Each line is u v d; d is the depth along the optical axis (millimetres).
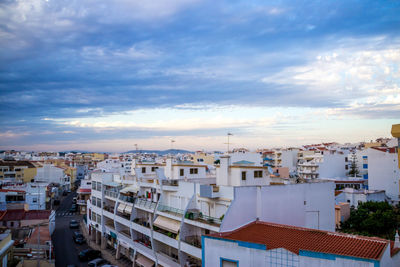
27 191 89312
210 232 38969
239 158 105938
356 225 69000
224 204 38406
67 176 153500
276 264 27547
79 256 58531
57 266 54812
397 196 92250
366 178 115250
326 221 43812
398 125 31062
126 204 57438
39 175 138250
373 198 83688
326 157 124312
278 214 39250
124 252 59938
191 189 43938
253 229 34656
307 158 140875
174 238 43469
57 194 130000
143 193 55250
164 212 46469
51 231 75688
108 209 65875
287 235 31250
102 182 67438
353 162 124688
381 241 26562
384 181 95375
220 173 45125
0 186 92312
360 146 179125
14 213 69938
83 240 69375
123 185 61969
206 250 31922
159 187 49875
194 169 55750
